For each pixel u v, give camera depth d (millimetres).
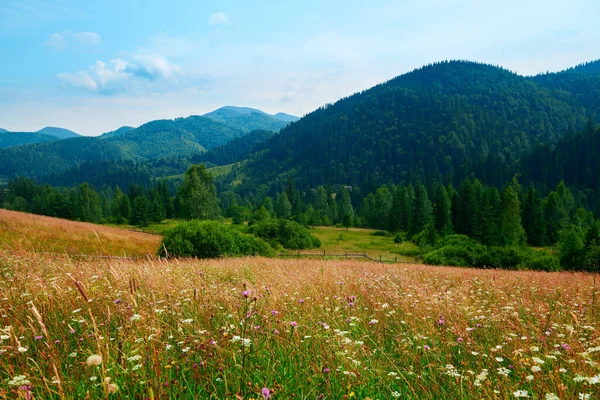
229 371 2959
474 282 9859
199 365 2982
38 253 8602
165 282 5742
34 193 149000
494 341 4234
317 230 101938
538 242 79938
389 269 12289
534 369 2939
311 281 7438
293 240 60500
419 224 88062
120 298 4660
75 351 3111
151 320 3520
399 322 4785
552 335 4199
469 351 3795
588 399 2543
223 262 14266
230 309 4402
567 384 2902
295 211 118312
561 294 7684
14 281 5434
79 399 2525
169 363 3010
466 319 4887
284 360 3396
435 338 4156
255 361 3234
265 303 4500
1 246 10328
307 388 2865
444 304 5383
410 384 3006
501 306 6184
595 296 6840
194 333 3680
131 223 99188
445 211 82562
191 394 2635
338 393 2859
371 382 3059
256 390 2564
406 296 6148
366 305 5781
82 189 116750
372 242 78312
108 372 2715
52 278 5852
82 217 109938
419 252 59281
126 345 3219
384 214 105500
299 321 4477
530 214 81250
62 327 3795
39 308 4102
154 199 109750
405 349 3803
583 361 3168
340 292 6309
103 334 3475
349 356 3305
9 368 2664
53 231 29922
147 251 31656
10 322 3764
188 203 76625
